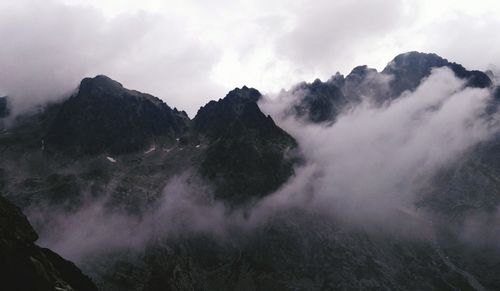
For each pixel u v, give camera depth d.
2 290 79.94
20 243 90.06
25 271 84.88
